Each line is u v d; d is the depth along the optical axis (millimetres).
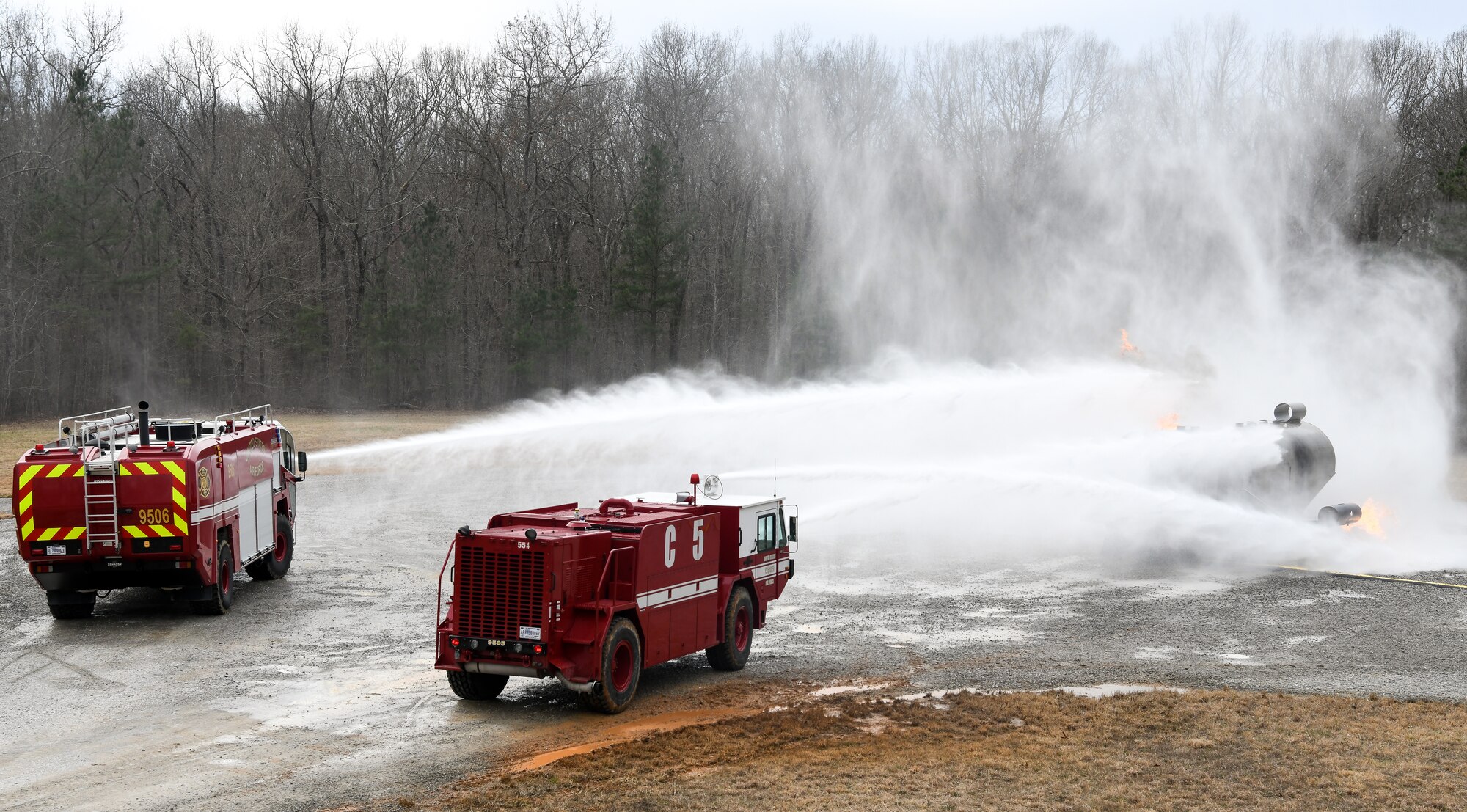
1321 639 16359
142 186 74688
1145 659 15180
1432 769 10469
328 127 78062
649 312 72000
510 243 77375
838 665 14945
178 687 13969
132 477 16953
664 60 79562
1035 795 9836
